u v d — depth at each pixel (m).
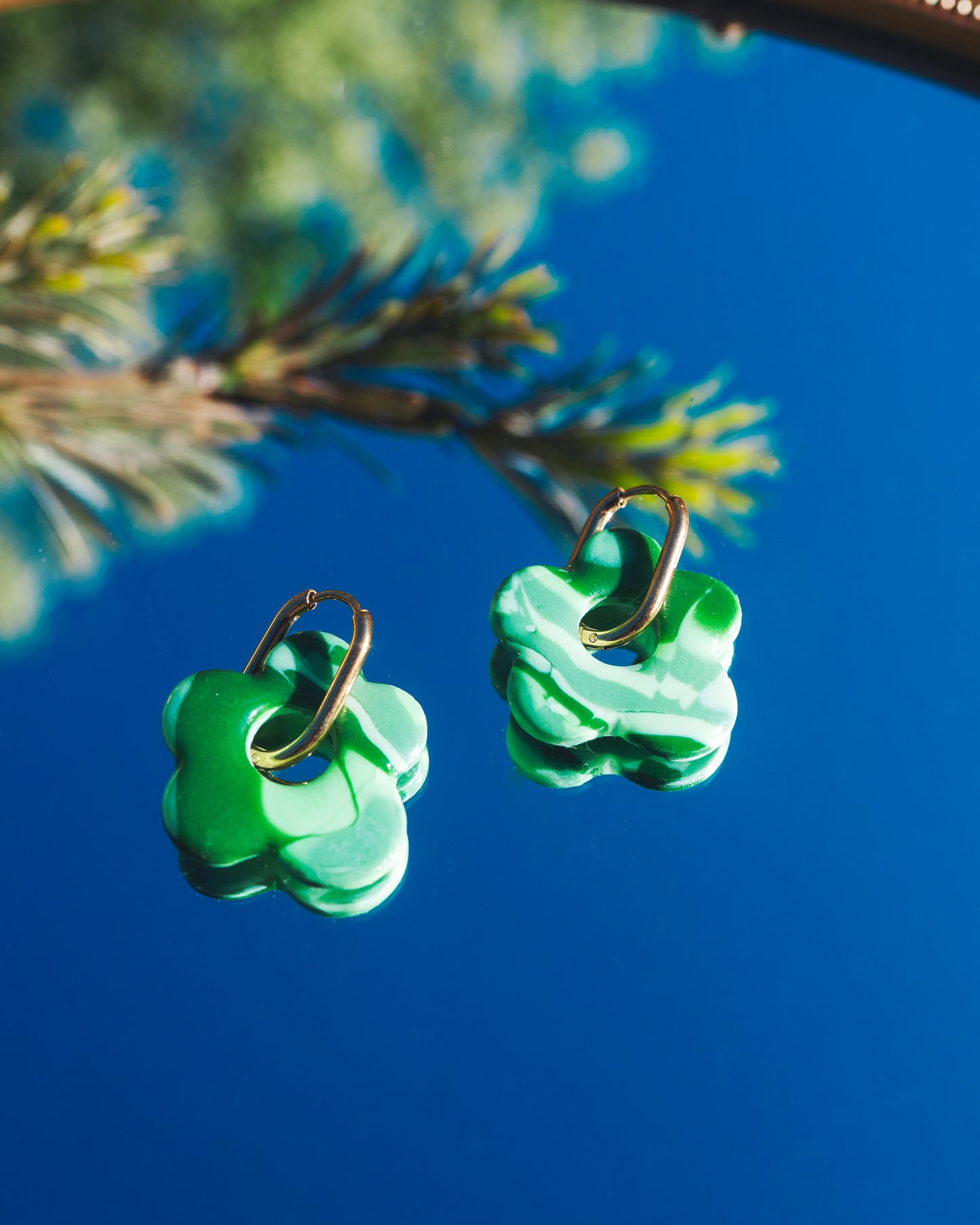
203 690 0.23
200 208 0.28
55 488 0.25
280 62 0.28
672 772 0.24
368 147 0.28
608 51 0.28
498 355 0.27
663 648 0.24
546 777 0.24
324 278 0.27
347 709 0.24
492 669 0.24
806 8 0.27
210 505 0.26
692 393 0.26
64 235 0.27
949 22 0.27
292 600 0.24
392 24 0.29
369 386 0.26
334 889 0.23
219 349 0.27
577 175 0.28
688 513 0.25
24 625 0.25
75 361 0.26
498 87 0.28
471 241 0.28
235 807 0.23
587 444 0.26
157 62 0.28
